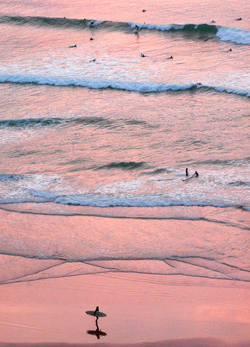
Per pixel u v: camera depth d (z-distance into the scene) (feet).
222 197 169.58
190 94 279.08
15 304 111.14
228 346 94.79
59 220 155.94
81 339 96.32
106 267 128.47
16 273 125.80
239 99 267.39
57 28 426.10
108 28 418.10
